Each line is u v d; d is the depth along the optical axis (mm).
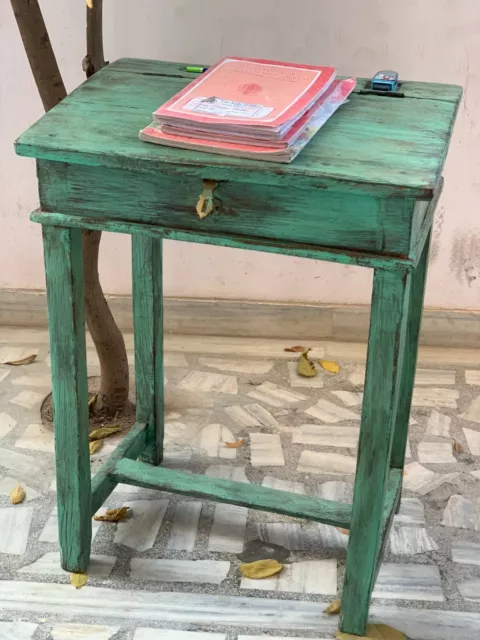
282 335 2287
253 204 1190
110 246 2203
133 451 1724
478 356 2246
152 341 1711
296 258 2195
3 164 2113
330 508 1535
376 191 1112
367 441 1295
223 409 2029
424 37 1938
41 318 2295
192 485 1590
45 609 1473
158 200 1225
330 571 1565
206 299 2271
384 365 1233
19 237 2207
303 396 2082
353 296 2246
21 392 2059
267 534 1647
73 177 1239
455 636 1443
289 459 1865
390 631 1444
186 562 1577
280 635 1436
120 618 1461
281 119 1171
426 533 1658
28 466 1812
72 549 1521
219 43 1979
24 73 2010
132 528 1652
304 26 1945
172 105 1232
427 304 2248
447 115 1350
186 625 1449
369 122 1308
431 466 1847
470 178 2068
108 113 1318
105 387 1962
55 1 1938
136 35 1977
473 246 2150
